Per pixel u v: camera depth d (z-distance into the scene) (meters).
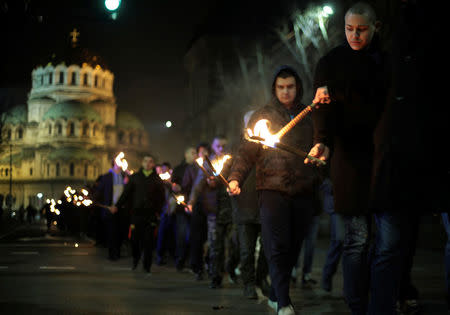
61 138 127.38
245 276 6.41
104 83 136.88
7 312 5.31
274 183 4.70
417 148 3.31
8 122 129.75
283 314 4.49
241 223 6.38
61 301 6.07
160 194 9.61
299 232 4.77
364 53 3.49
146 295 6.64
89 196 18.88
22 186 126.75
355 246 3.58
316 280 8.33
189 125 72.12
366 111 3.42
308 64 31.02
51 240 23.06
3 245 19.08
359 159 3.46
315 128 3.53
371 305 3.45
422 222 15.52
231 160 6.88
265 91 43.44
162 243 11.38
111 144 133.00
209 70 60.59
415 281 7.91
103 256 13.78
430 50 3.34
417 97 3.34
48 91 132.62
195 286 7.64
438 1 3.34
